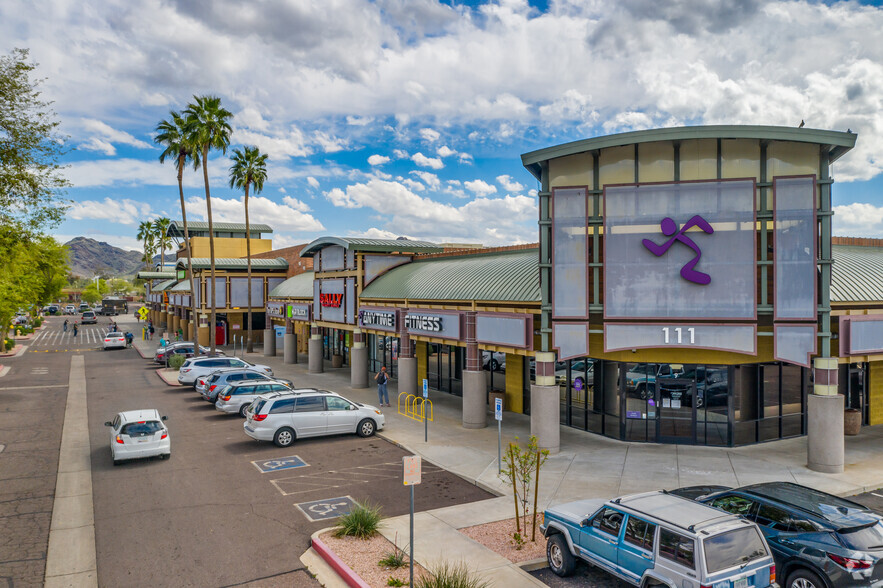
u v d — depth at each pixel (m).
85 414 26.17
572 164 18.83
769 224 17.64
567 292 18.47
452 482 16.20
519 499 14.58
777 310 17.03
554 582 10.38
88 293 164.12
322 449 19.78
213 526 12.98
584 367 22.36
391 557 10.66
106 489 15.55
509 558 11.09
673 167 17.89
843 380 22.50
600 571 10.86
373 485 15.89
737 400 19.75
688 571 8.13
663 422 20.16
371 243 32.88
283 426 20.17
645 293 17.77
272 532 12.65
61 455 19.11
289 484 15.98
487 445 20.00
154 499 14.76
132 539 12.27
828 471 16.69
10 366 44.47
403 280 29.27
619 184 17.88
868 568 8.61
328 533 12.29
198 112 42.19
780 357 17.05
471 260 28.08
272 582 10.38
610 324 18.00
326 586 10.20
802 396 21.19
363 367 31.86
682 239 17.38
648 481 15.93
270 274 57.25
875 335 17.80
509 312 20.55
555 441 18.81
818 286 17.20
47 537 12.37
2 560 11.23
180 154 44.22
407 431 22.11
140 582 10.37
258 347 57.25
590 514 10.50
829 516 9.46
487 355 27.78
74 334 76.06
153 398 30.41
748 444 19.92
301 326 52.50
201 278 54.78
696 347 17.47
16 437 21.70
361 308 31.19
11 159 26.42
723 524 8.52
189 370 33.19
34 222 28.27
